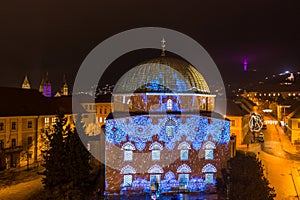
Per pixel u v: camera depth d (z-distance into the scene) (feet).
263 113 530.68
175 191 171.73
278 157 249.75
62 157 156.04
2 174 204.13
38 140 242.17
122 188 170.81
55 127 163.22
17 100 243.60
